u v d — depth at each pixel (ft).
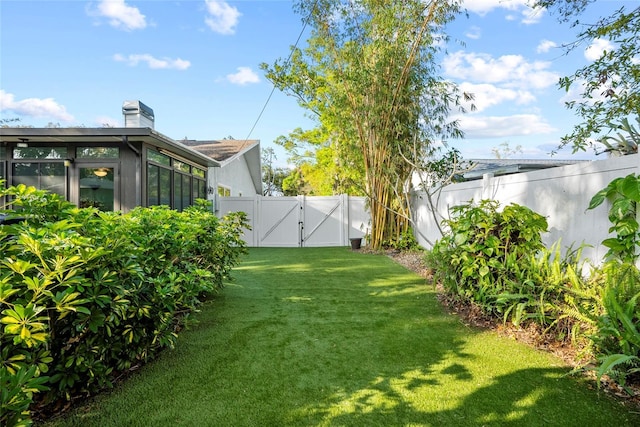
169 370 8.40
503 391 7.34
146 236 10.07
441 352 9.36
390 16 24.26
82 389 7.00
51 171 23.48
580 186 11.23
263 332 10.94
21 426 4.50
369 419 6.45
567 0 12.50
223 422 6.38
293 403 7.00
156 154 25.52
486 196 17.17
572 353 8.93
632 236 8.80
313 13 26.25
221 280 15.26
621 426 6.15
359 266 23.06
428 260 17.67
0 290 4.99
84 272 6.56
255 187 62.95
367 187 30.45
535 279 10.39
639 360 7.04
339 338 10.43
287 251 31.83
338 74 27.58
